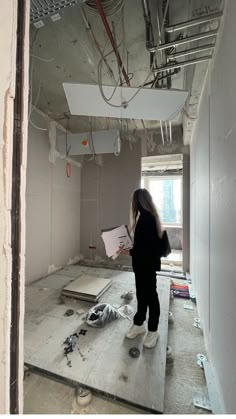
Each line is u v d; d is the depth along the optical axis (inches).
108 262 164.4
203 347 66.8
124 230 69.9
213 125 56.6
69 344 64.2
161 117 87.4
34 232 122.6
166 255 61.9
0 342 19.8
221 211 47.4
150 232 59.3
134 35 70.6
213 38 56.1
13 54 19.9
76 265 157.1
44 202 131.9
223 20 46.1
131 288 108.6
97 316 77.2
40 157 128.1
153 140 155.6
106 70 89.7
